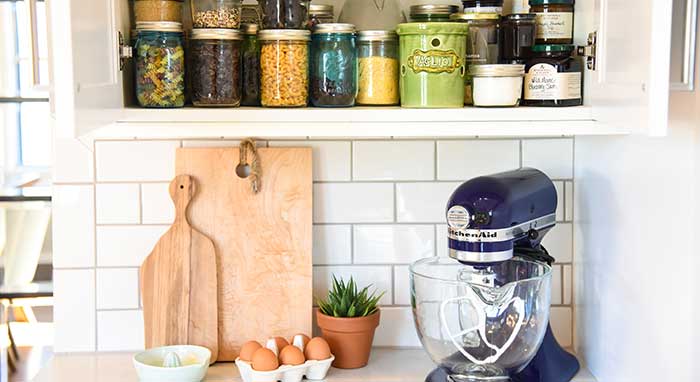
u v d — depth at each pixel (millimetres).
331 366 1830
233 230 1885
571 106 1664
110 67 1455
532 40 1715
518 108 1640
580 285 1916
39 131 2197
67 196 1905
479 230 1532
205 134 1628
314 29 1693
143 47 1628
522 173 1686
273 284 1893
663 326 1460
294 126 1636
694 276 1353
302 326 1894
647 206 1518
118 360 1889
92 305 1928
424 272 1802
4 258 2209
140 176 1908
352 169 1929
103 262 1921
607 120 1473
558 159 1938
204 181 1886
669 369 1438
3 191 2199
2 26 2158
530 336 1617
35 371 2232
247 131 1632
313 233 1941
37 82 1454
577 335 1943
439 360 1660
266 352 1706
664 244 1448
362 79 1732
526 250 1699
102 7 1389
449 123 1637
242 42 1723
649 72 1193
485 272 1697
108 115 1430
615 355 1691
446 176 1936
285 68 1663
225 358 1888
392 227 1944
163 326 1866
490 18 1733
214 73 1653
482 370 1637
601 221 1765
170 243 1869
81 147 1896
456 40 1652
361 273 1953
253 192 1885
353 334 1805
